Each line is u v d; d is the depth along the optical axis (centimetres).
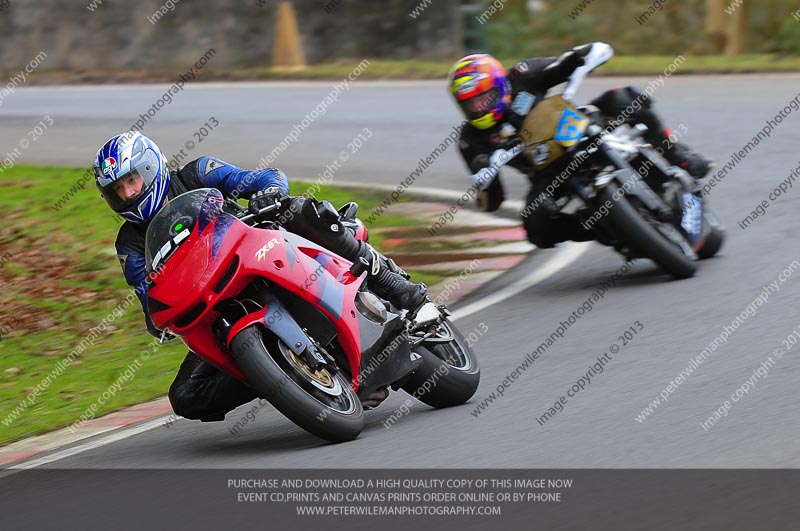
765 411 1720
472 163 2717
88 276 3466
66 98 6894
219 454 1875
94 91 7144
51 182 4725
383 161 4631
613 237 2680
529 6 8912
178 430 2106
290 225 1905
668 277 2752
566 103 2653
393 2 7369
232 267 1719
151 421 2203
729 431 1648
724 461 1524
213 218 1738
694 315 2372
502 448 1705
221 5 7612
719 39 7238
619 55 7938
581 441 1689
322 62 7494
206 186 1953
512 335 2439
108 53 7900
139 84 7356
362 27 7425
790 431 1612
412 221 3791
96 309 3191
